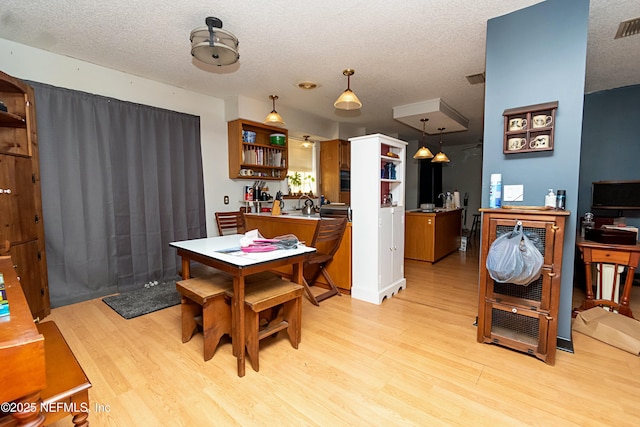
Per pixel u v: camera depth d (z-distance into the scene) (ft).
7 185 7.57
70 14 7.41
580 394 5.51
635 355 6.76
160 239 11.91
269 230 12.66
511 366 6.40
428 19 7.73
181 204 12.59
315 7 7.21
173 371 6.24
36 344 2.73
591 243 8.65
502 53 7.55
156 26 8.02
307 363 6.56
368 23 7.94
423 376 6.09
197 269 12.77
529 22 7.16
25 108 8.12
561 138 6.89
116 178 10.70
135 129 11.12
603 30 8.26
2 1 6.80
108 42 8.86
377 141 9.86
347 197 20.01
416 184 26.32
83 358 6.69
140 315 8.95
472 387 5.74
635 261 8.07
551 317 6.36
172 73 11.19
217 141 14.14
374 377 6.06
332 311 9.38
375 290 10.12
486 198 7.90
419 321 8.65
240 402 5.35
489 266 6.53
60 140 9.47
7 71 8.68
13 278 4.64
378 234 10.01
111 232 10.68
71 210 9.75
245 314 6.30
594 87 12.68
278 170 16.43
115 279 10.83
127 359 6.66
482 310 7.28
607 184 12.48
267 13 7.47
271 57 9.93
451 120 16.40
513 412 5.09
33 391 2.76
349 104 10.46
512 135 7.45
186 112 12.95
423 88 12.96
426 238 15.79
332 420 4.94
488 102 7.79
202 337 7.69
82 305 9.70
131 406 5.24
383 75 11.50
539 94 7.10
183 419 4.96
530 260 6.09
